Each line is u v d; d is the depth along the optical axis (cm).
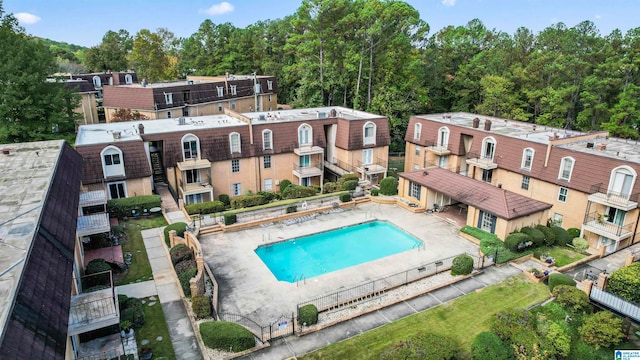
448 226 3142
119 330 1772
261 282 2348
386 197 3688
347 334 1894
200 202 3662
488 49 7188
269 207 3400
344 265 2644
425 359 1564
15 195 1620
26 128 3641
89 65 8725
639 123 4944
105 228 2359
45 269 1186
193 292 2044
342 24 5634
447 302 2152
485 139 3825
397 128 5969
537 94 5706
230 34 8444
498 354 1620
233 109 6331
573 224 3203
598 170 2997
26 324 920
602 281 2191
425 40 6988
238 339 1744
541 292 2248
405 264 2561
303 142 4106
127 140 3356
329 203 3544
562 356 1728
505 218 2712
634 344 1841
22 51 3572
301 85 6381
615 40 5406
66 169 2131
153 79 8431
